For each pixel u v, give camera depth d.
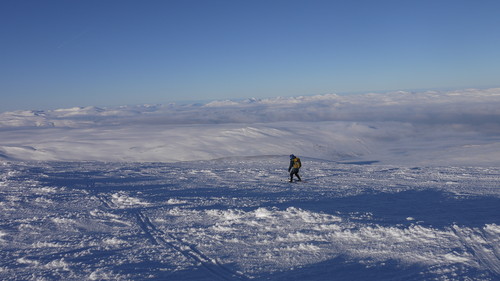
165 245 6.62
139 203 10.71
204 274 5.17
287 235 7.00
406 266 5.27
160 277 5.05
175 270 5.34
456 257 5.54
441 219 7.79
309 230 7.24
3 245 6.71
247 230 7.45
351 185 14.91
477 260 5.42
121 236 7.24
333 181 16.47
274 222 7.96
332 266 5.39
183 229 7.69
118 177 18.23
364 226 7.23
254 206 9.70
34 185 14.31
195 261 5.74
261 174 19.55
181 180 17.02
